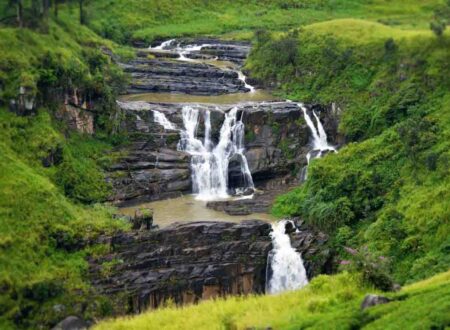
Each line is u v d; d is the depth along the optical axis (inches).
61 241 1833.2
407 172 2146.9
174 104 2669.8
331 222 2050.9
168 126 2573.8
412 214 1942.7
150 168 2400.3
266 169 2536.9
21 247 1754.4
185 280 1835.6
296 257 1955.0
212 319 1279.5
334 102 2746.1
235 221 2075.5
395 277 1777.8
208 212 2187.5
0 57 2215.8
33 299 1673.2
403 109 2479.1
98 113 2463.1
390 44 2783.0
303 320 1112.8
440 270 1635.1
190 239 1913.1
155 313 1443.2
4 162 1963.6
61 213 1918.1
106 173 2321.6
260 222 2007.9
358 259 1269.7
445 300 1032.8
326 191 2164.1
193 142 2554.1
